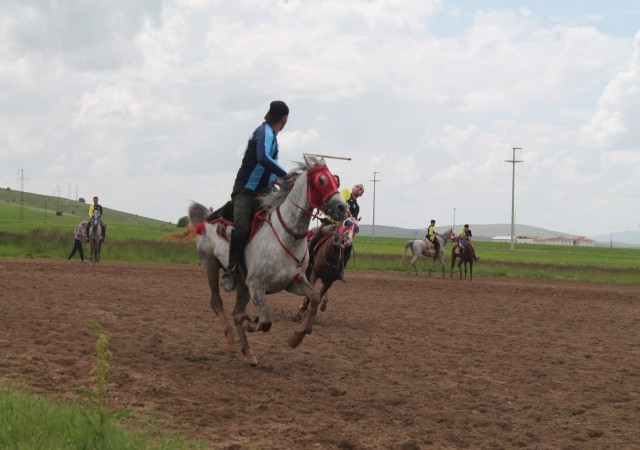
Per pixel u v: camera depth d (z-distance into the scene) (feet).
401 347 41.34
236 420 24.71
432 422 26.23
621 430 26.20
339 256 47.06
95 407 22.81
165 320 46.16
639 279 129.70
